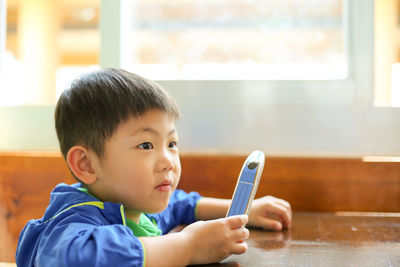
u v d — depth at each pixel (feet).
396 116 3.32
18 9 4.07
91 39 4.40
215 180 3.19
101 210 1.96
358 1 3.38
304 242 2.21
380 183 3.09
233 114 3.44
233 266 1.79
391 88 3.48
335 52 3.56
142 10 3.81
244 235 1.90
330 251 2.02
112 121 1.98
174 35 3.78
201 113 3.46
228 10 3.74
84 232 1.72
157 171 2.02
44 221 2.11
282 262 1.84
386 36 3.46
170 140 2.11
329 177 3.12
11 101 3.90
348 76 3.41
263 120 3.42
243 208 2.09
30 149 3.56
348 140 3.35
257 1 3.70
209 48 3.74
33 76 4.20
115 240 1.66
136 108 2.00
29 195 3.19
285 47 3.65
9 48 3.94
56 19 4.52
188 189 3.21
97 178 2.05
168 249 1.75
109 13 3.56
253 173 2.21
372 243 2.18
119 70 2.25
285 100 3.40
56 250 1.69
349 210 3.10
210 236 1.84
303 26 3.63
